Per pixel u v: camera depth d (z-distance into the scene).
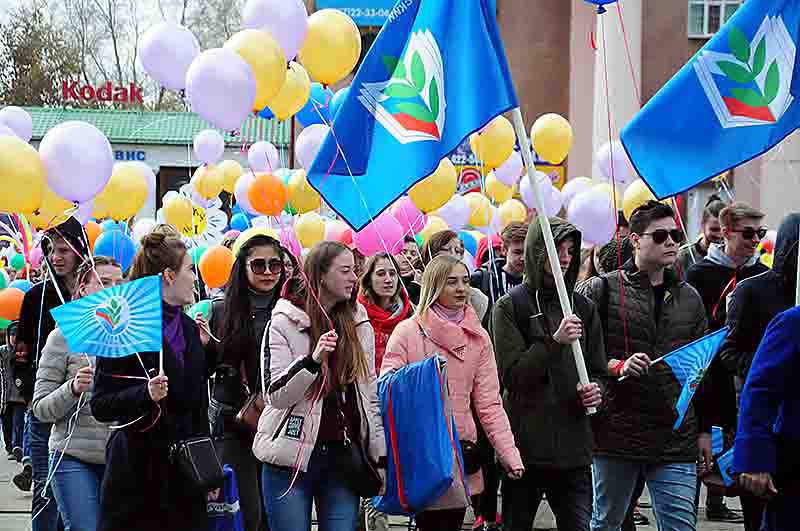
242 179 13.05
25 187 7.15
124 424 5.86
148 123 37.50
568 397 6.71
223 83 7.66
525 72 29.42
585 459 6.73
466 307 6.86
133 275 6.10
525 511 6.88
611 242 9.62
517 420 6.79
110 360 5.88
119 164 9.88
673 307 7.12
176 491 5.86
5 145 7.14
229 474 6.57
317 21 8.71
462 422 6.68
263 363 6.14
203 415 6.09
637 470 6.98
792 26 6.58
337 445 6.13
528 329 6.81
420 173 6.87
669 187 6.64
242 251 7.57
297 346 6.18
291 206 11.80
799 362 5.26
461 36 6.81
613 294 7.16
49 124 37.94
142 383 5.85
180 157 35.88
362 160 7.00
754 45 6.61
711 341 6.60
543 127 11.28
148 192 10.35
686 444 6.88
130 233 13.81
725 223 8.85
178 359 5.97
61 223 8.25
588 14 27.84
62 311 5.84
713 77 6.66
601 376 6.91
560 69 29.34
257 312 7.57
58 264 8.21
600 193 10.18
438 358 6.41
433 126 6.86
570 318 6.55
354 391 6.22
